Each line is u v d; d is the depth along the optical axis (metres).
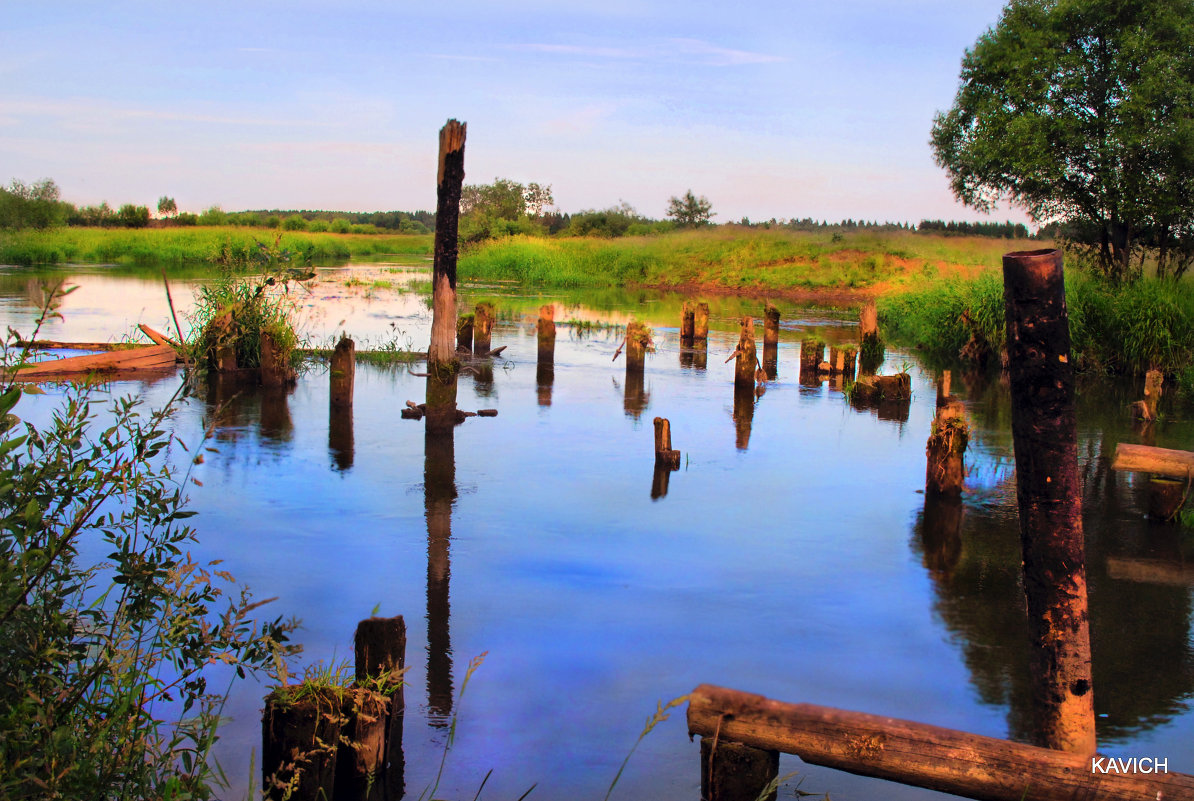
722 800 3.48
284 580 5.98
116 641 3.02
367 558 6.44
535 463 9.19
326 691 3.70
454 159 9.86
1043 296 3.18
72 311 21.27
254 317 12.38
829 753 3.35
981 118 19.08
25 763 2.47
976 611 5.80
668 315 25.83
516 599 5.80
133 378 12.49
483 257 42.25
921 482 8.87
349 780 3.74
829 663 5.02
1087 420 11.98
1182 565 6.68
